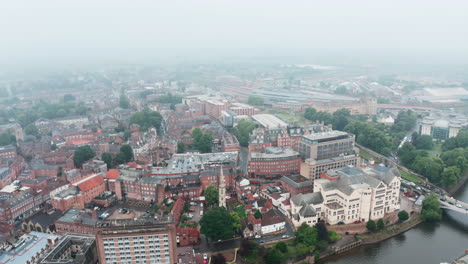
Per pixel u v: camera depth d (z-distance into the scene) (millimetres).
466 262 191500
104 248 176625
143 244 178125
